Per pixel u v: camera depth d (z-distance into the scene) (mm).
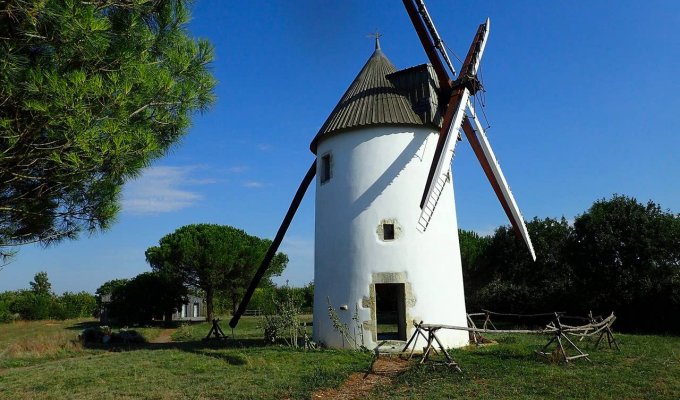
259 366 11297
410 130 14703
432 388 8984
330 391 9109
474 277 30781
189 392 9000
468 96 14852
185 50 6969
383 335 16172
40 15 5148
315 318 15125
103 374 11070
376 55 17062
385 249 13914
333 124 15188
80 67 5688
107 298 47000
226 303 56188
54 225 6875
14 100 5258
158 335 26812
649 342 15367
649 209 22984
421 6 14336
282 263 50125
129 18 6246
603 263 22953
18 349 17234
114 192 6590
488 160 15609
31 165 5707
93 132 5398
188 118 6895
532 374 9938
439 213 14664
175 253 36625
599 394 8406
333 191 15000
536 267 27656
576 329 12047
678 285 20234
